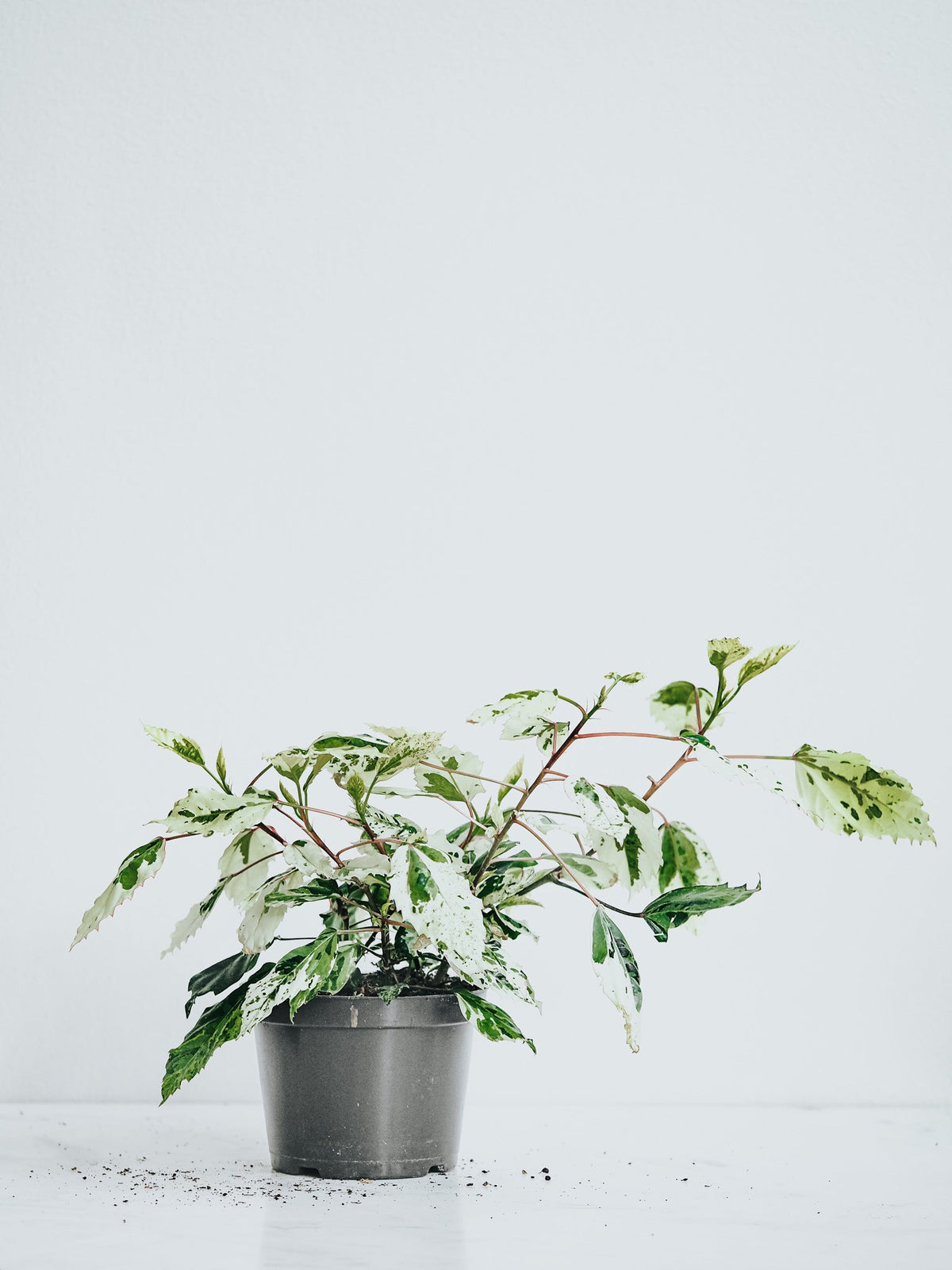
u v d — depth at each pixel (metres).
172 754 1.22
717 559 1.27
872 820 0.78
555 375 1.31
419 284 1.32
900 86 1.35
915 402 1.31
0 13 1.33
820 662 1.26
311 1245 0.65
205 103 1.33
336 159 1.33
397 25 1.35
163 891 1.19
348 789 0.78
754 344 1.31
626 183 1.34
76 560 1.25
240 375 1.29
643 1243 0.67
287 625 1.25
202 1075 1.17
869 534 1.28
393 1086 0.79
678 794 1.22
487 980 0.72
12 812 1.20
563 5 1.36
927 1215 0.74
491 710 0.73
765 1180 0.85
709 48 1.36
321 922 1.17
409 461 1.29
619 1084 1.18
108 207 1.31
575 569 1.27
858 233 1.33
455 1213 0.73
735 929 1.21
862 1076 1.19
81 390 1.28
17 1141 0.98
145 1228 0.69
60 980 1.18
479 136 1.34
